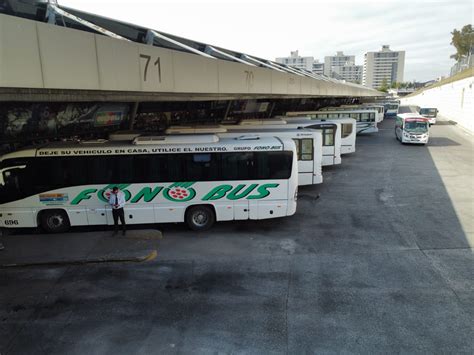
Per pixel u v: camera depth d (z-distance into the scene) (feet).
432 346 21.83
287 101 121.60
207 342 22.75
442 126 158.81
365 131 128.26
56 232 41.98
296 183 42.27
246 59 65.82
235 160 40.70
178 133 47.09
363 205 50.49
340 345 22.12
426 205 49.75
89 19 35.55
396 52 625.00
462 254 34.40
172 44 40.40
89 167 40.55
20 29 18.84
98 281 31.04
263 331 23.67
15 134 36.37
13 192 41.01
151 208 41.29
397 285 29.01
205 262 34.12
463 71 203.62
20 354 22.15
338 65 601.62
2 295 29.12
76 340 23.30
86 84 23.62
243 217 41.65
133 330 24.16
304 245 37.45
